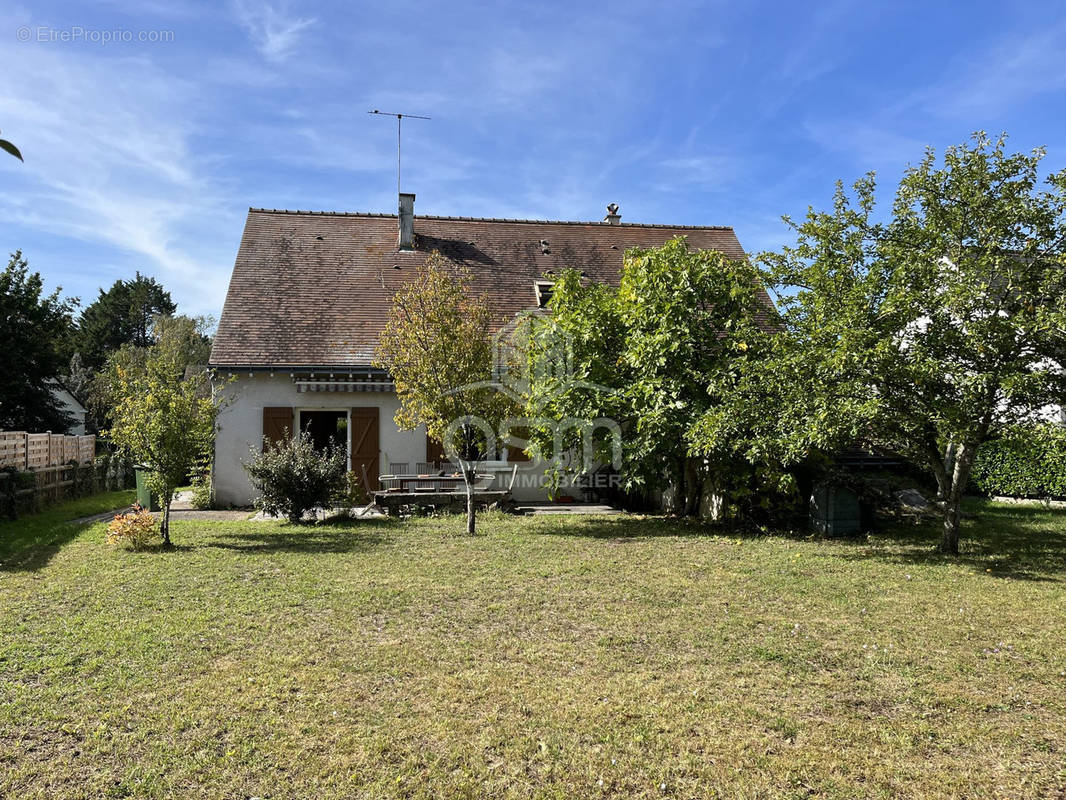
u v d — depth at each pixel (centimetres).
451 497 1505
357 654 573
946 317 906
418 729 439
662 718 456
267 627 645
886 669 544
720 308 1288
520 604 730
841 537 1180
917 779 388
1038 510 1531
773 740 430
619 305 1328
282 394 1688
